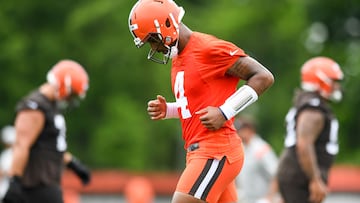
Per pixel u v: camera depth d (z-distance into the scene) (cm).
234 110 2167
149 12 2188
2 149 8406
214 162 2209
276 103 10944
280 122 10850
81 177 3278
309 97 3045
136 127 10938
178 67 2238
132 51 11194
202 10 11669
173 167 11250
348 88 10925
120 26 11212
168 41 2195
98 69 11319
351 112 10994
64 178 6638
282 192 3075
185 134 2264
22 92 11056
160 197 6931
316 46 11538
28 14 11469
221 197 2303
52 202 2995
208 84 2208
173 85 2261
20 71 11075
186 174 2219
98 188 6719
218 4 11881
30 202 2978
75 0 11600
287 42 11438
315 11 11131
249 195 3916
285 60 11456
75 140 11244
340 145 10988
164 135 11125
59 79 3033
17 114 2995
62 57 11281
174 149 11300
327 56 11294
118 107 11025
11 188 2948
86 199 6681
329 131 3038
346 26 11312
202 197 2202
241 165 2250
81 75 3080
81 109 11212
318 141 3034
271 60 11488
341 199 6119
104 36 11269
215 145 2214
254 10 11400
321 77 3041
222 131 2225
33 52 11244
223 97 2214
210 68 2200
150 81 11225
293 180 3034
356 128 11062
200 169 2208
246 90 2172
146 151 10975
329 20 11194
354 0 10956
